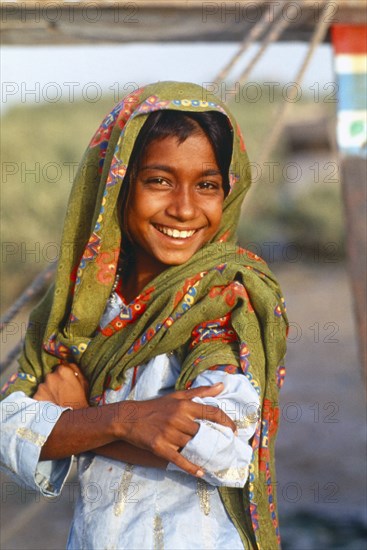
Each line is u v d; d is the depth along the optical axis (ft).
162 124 9.82
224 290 9.63
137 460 9.45
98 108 86.63
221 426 8.86
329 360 52.11
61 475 10.08
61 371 10.42
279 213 88.94
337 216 87.10
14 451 9.70
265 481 9.57
